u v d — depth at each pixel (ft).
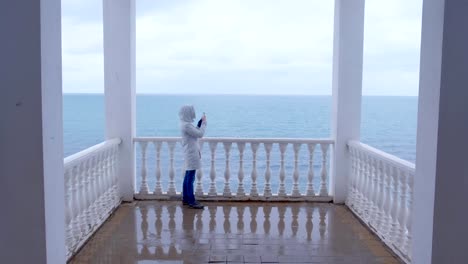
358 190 19.81
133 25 21.76
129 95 21.39
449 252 8.56
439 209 8.50
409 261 13.75
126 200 21.94
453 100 8.27
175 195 22.44
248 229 17.76
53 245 9.26
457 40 8.15
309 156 22.24
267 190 22.39
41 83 8.52
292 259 14.51
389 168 15.78
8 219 8.75
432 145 8.61
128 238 16.46
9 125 8.55
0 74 8.47
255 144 22.04
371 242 16.30
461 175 8.39
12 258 8.84
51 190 9.11
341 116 21.54
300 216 19.76
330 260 14.47
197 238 16.57
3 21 8.38
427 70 8.84
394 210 15.21
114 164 20.61
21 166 8.64
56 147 9.36
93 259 14.30
